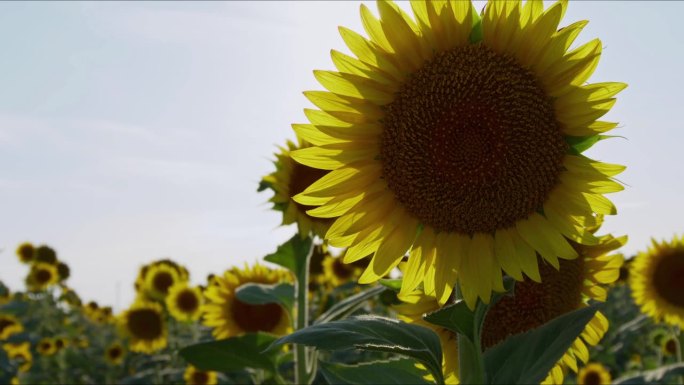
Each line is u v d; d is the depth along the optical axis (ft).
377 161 12.05
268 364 19.36
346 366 13.38
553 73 11.43
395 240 12.14
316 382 19.58
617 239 15.26
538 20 11.32
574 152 11.66
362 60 11.55
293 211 20.83
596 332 14.93
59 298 77.05
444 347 14.29
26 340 50.75
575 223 11.64
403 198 12.07
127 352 57.88
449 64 11.69
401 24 11.47
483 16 11.55
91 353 65.92
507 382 10.62
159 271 50.90
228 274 29.09
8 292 68.39
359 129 11.79
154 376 43.32
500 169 11.59
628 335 50.65
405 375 13.23
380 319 11.16
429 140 11.71
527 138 11.54
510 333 14.58
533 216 11.83
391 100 11.88
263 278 28.76
